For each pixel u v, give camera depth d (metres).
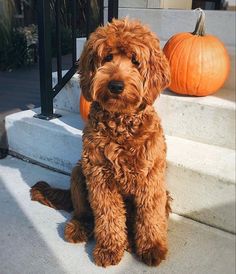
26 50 2.15
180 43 0.62
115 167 0.62
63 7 1.53
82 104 0.92
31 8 2.67
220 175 0.63
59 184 0.93
